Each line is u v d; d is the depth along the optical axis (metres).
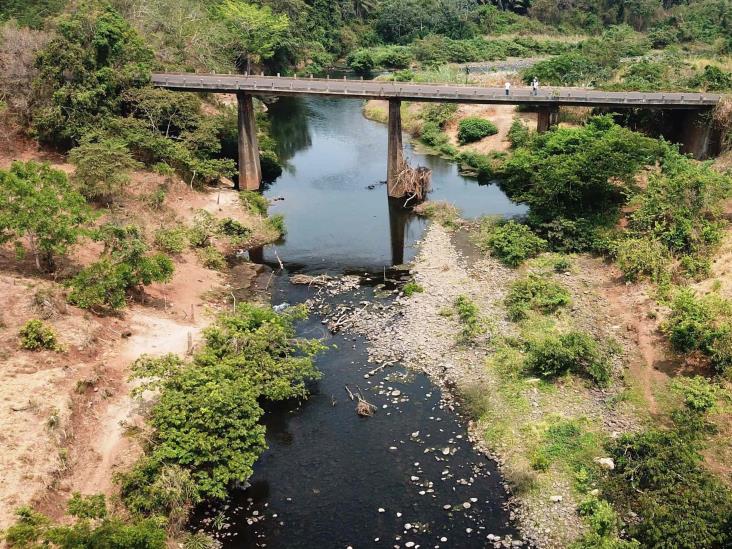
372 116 85.94
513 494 23.25
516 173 50.50
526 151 51.44
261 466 25.05
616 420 26.20
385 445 26.12
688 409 25.58
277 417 28.00
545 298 35.16
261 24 99.50
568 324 33.19
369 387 29.97
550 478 23.69
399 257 44.41
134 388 26.05
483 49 122.06
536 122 67.62
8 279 30.77
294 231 49.16
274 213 52.72
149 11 75.12
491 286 38.59
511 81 84.31
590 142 46.81
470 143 68.56
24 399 23.80
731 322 28.86
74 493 19.91
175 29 76.69
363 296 38.69
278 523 22.28
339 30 130.12
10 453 21.50
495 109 73.56
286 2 117.12
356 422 27.59
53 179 33.28
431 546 21.19
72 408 24.42
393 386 30.02
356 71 113.31
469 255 43.53
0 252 33.56
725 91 58.94
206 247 42.88
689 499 20.73
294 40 109.31
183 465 22.94
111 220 36.94
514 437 25.95
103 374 27.20
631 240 38.06
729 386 26.36
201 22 85.75
